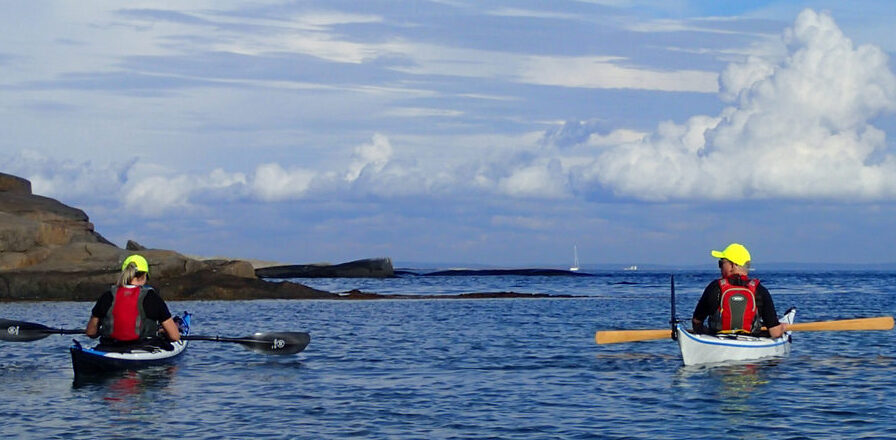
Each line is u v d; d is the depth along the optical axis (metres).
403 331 22.91
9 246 41.19
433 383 13.44
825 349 17.58
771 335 15.43
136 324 14.41
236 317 28.70
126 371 14.31
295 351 16.31
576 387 12.99
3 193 48.84
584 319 28.06
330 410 11.20
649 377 13.91
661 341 19.41
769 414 10.84
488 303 39.34
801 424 10.24
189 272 42.91
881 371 14.38
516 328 24.00
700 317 15.65
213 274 42.75
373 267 88.00
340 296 43.66
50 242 43.53
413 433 9.88
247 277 44.03
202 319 27.75
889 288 70.38
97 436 9.69
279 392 12.56
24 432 9.88
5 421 10.48
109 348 14.38
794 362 15.47
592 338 20.73
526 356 16.89
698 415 10.81
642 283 81.38
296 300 41.22
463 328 23.98
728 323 15.25
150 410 11.19
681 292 56.47
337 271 87.25
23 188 51.69
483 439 9.59
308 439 9.57
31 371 14.60
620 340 16.48
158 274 42.16
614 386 13.05
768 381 13.38
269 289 42.16
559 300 43.25
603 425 10.27
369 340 20.25
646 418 10.66
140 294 14.48
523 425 10.29
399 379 13.85
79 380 13.56
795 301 44.72
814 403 11.53
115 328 14.39
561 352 17.55
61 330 16.09
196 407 11.38
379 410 11.20
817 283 88.81
